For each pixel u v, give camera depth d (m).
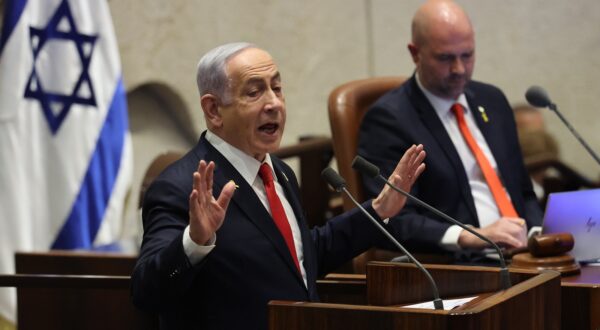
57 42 14.19
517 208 12.02
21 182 13.80
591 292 8.13
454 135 12.01
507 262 10.20
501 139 12.29
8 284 9.50
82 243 14.17
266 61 8.05
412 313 6.08
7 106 13.73
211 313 7.68
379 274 7.88
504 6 20.19
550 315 7.08
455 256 10.95
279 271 7.83
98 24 14.56
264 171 8.20
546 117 19.98
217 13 18.34
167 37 17.62
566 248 9.12
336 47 20.06
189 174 7.95
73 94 14.21
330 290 9.03
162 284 7.13
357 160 7.98
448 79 11.74
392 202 8.40
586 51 20.00
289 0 19.44
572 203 9.68
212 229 6.96
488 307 6.16
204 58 8.13
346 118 12.21
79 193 14.16
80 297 11.20
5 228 13.75
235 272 7.73
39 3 14.11
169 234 7.61
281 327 6.43
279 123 8.05
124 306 11.07
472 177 11.91
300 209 8.45
